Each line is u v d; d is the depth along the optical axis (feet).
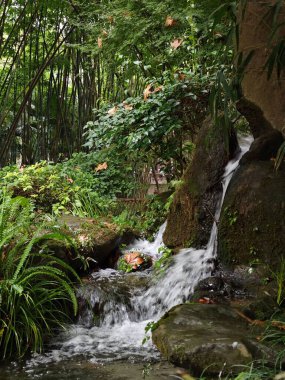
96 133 19.22
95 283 13.25
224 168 14.30
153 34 19.54
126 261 14.83
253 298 11.32
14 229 11.66
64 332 11.63
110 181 20.88
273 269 11.71
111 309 12.39
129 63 21.39
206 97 17.29
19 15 24.75
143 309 12.64
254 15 12.05
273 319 9.78
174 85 17.02
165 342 9.14
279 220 11.93
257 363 8.23
